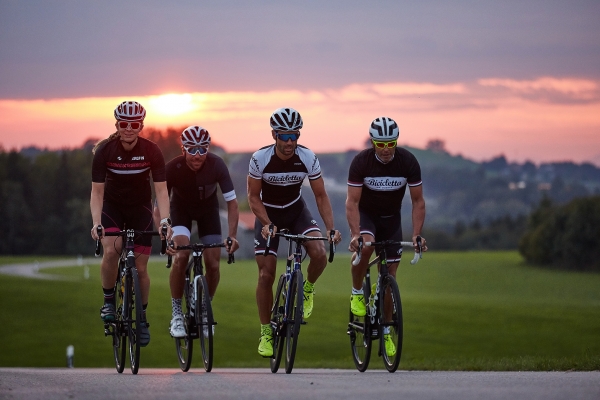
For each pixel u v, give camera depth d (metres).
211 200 26.56
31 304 132.00
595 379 18.45
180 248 24.41
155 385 17.41
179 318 26.55
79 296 143.38
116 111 23.66
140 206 25.34
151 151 24.41
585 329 102.94
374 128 23.50
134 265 24.05
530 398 13.96
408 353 84.06
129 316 23.86
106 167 24.28
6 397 14.79
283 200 24.47
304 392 15.41
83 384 17.95
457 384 17.14
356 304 24.92
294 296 22.89
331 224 24.34
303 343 93.94
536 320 111.12
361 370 25.48
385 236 25.36
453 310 121.69
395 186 24.38
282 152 23.08
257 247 24.42
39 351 94.88
